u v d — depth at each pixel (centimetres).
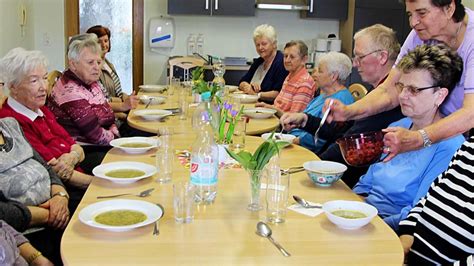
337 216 154
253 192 170
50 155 254
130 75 629
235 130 272
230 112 280
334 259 133
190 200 159
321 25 632
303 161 234
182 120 333
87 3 607
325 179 193
